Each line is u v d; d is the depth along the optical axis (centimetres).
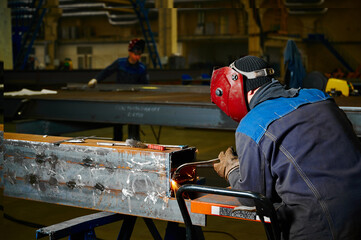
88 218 192
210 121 312
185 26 3272
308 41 3014
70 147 176
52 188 182
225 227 313
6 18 490
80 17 3434
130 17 3167
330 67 3092
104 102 356
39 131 380
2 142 194
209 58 3331
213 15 3153
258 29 2375
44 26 2944
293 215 130
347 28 3000
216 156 575
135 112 344
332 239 123
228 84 145
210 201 153
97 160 170
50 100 380
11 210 351
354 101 365
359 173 127
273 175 132
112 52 3125
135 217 202
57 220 327
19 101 390
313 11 2952
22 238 288
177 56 1425
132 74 531
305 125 130
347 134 133
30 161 187
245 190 136
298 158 127
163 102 331
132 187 163
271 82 143
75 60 3225
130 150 163
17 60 1085
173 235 210
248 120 136
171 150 163
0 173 197
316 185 125
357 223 123
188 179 170
